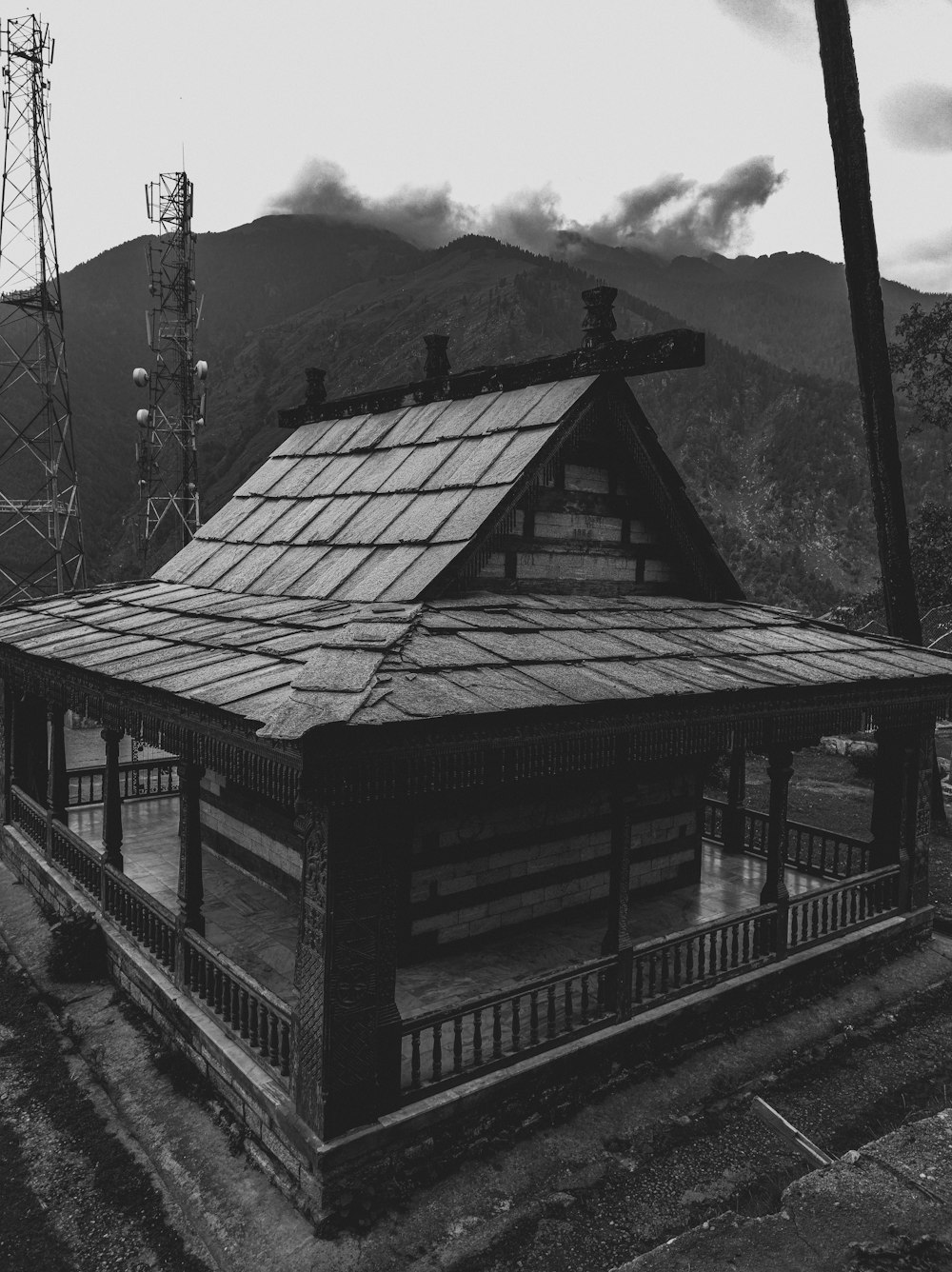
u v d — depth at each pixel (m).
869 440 13.36
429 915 8.49
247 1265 5.38
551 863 9.44
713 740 7.55
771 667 8.36
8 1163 6.47
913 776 10.53
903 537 13.51
